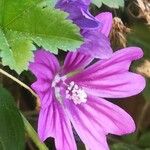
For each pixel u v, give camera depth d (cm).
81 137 9
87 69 9
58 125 8
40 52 8
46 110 8
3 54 7
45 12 7
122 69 9
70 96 9
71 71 9
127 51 9
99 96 9
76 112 9
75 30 7
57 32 7
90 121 9
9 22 7
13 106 9
